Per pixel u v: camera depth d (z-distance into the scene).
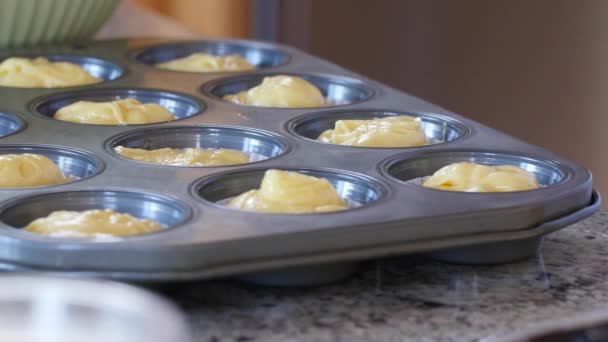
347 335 0.41
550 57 0.97
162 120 0.61
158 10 1.37
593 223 0.52
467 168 0.51
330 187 0.49
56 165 0.52
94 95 0.65
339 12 1.21
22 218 0.47
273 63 0.76
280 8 1.30
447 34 1.08
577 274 0.47
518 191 0.48
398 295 0.44
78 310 0.26
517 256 0.47
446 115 0.60
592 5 0.92
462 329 0.42
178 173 0.51
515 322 0.43
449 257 0.47
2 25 0.73
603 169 0.94
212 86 0.67
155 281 0.41
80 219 0.45
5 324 0.25
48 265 0.42
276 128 0.58
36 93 0.64
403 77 1.16
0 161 0.51
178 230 0.43
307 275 0.44
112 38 0.80
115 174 0.50
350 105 0.62
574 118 0.96
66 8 0.73
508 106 1.03
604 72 0.92
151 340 0.25
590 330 0.34
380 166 0.52
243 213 0.45
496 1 1.02
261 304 0.43
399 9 1.14
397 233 0.44
